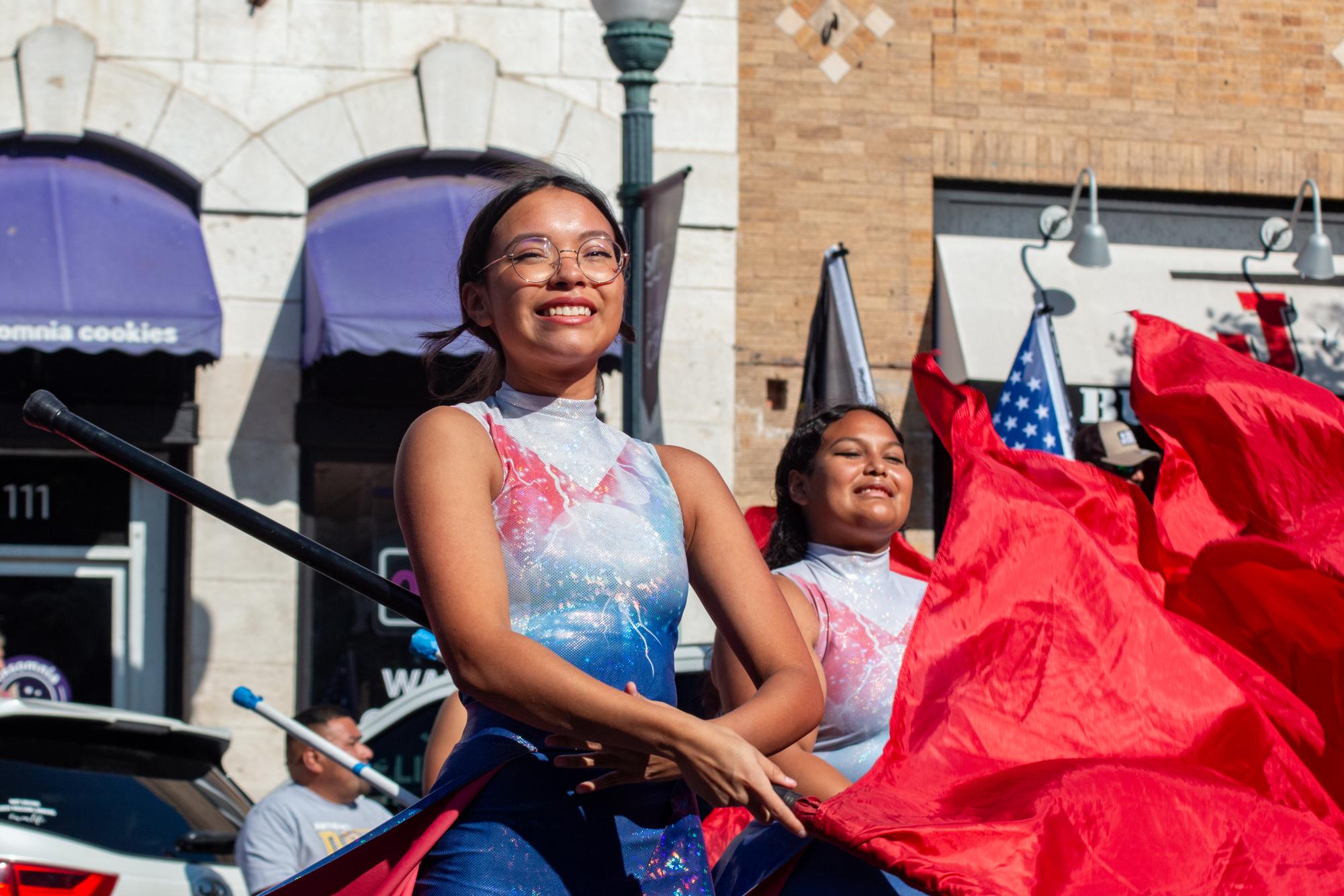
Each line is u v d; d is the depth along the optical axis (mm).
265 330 9586
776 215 10289
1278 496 3586
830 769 3254
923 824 2666
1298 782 3125
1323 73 11016
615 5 7352
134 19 9570
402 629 9680
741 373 10141
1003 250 10562
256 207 9586
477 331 2457
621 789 2133
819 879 3008
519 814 2080
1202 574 3414
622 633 2139
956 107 10555
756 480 10094
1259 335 10562
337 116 9680
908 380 10344
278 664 9461
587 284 2285
